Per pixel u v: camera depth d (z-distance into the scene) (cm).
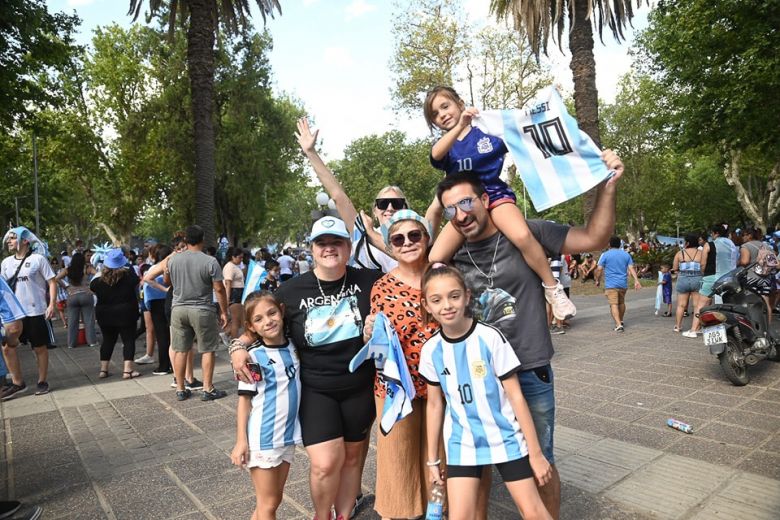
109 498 354
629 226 4234
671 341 819
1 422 536
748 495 319
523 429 224
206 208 1285
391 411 258
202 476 383
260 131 3141
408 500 295
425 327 276
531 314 246
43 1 1431
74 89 3116
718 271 835
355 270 297
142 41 3048
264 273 292
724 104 1392
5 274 636
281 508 331
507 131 250
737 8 1266
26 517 326
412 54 2244
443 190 247
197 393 624
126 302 713
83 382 702
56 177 3856
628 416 476
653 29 1856
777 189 2808
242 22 1508
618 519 300
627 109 3684
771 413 468
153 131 3020
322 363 274
